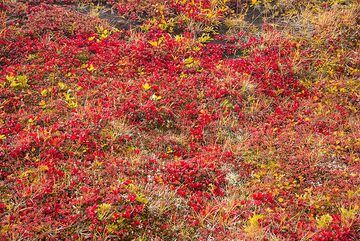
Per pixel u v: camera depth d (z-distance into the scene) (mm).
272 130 8859
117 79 9750
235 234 6469
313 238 6395
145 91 9273
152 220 6543
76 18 11375
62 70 9695
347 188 7465
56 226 6137
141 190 6941
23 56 9977
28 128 7965
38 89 9133
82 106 8812
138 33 11297
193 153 8195
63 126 8125
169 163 7727
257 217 6555
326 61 10906
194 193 7242
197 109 9141
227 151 8156
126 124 8453
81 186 6875
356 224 6656
